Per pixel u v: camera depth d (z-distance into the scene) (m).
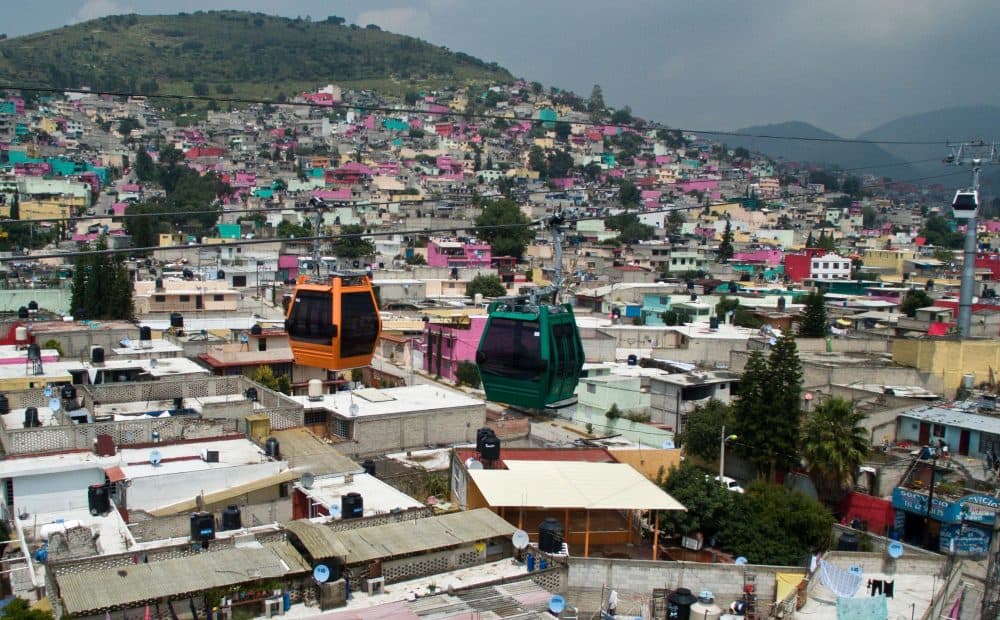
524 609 31.77
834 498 55.00
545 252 179.12
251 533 36.38
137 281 111.69
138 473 43.88
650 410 69.62
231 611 30.52
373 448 58.41
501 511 40.94
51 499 43.56
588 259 171.62
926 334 100.50
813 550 47.62
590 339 84.88
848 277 162.75
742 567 38.50
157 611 29.55
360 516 38.84
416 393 66.38
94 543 35.53
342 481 46.44
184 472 43.91
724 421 61.19
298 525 34.75
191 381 62.16
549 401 43.75
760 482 51.66
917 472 55.31
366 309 51.34
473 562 36.12
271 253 151.12
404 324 102.44
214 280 113.38
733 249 186.12
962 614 37.69
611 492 41.34
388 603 31.59
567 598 36.91
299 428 55.75
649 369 77.44
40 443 47.44
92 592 29.23
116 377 67.50
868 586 37.66
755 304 121.00
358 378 88.69
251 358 79.44
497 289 133.75
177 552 33.59
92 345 79.44
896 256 187.50
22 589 36.88
